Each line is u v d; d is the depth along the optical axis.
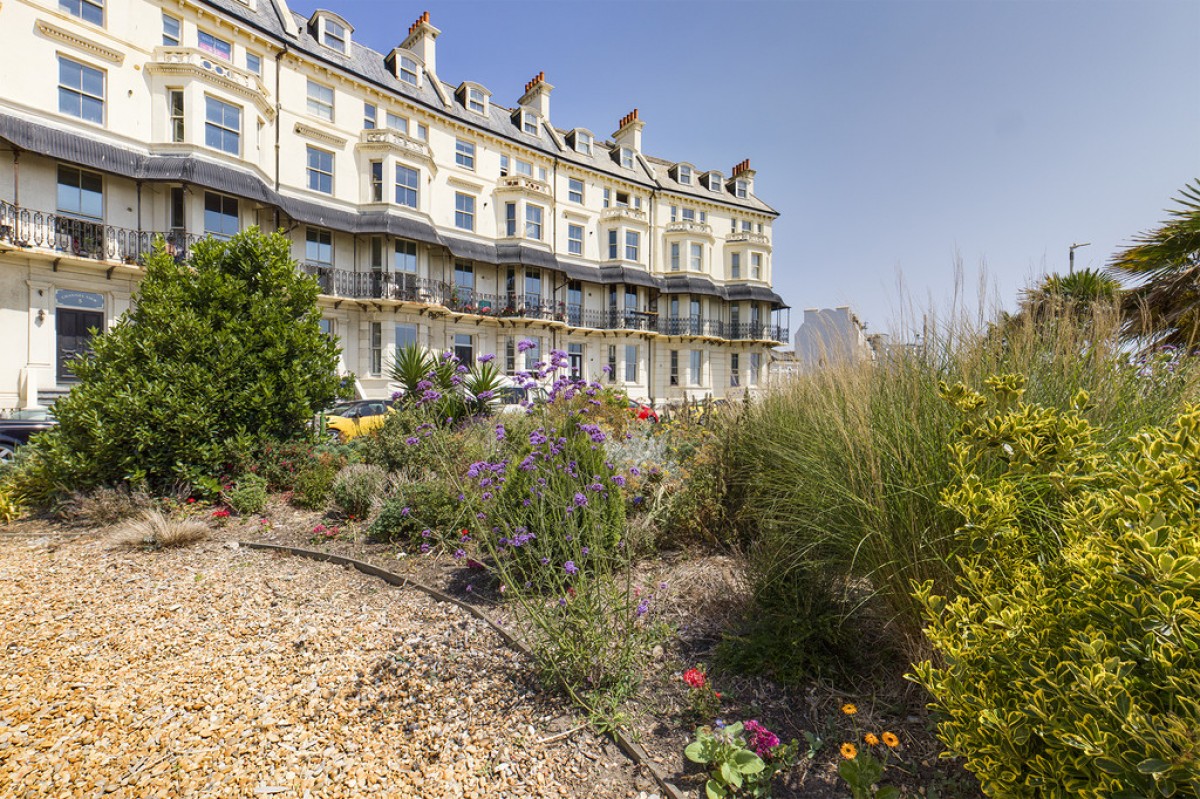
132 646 3.01
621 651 2.55
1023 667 1.28
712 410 6.09
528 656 2.75
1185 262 5.52
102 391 5.72
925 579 2.15
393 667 2.75
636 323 26.05
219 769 2.08
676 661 2.63
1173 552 1.12
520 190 21.52
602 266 25.22
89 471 5.72
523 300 21.78
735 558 3.65
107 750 2.18
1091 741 1.09
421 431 4.96
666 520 4.02
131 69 12.81
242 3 15.27
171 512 5.57
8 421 9.39
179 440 5.88
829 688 2.35
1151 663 1.15
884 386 2.74
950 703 1.40
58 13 11.77
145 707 2.46
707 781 1.89
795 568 2.61
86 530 5.30
